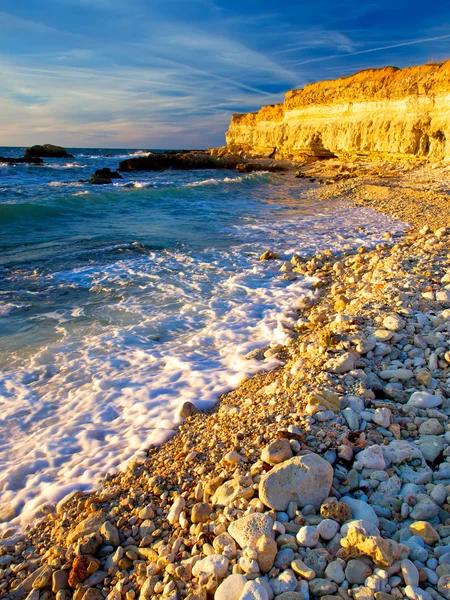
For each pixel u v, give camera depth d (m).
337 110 42.69
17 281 8.42
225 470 2.95
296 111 49.59
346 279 7.99
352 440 3.03
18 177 34.88
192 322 6.42
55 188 25.42
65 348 5.62
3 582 2.48
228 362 5.14
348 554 2.12
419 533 2.20
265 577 2.06
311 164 44.91
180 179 36.22
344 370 4.00
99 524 2.74
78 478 3.33
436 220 13.25
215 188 27.39
